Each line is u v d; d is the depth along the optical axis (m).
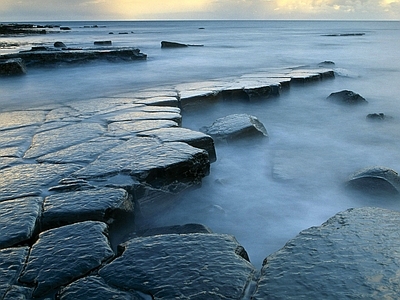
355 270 2.24
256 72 12.73
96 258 2.40
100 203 3.17
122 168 3.88
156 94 8.28
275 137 6.75
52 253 2.46
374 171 4.46
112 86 10.87
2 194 3.36
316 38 39.78
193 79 11.95
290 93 10.38
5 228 2.78
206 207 4.11
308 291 2.08
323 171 5.17
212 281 2.17
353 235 2.67
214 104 8.41
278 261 2.40
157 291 2.09
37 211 3.04
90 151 4.43
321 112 8.54
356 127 7.39
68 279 2.23
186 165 4.08
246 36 44.69
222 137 5.79
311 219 3.96
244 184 4.75
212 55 20.44
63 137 5.07
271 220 3.94
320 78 11.59
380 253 2.42
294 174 5.02
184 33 54.75
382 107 8.91
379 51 23.20
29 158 4.28
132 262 2.35
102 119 6.07
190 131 5.17
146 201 3.78
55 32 58.31
